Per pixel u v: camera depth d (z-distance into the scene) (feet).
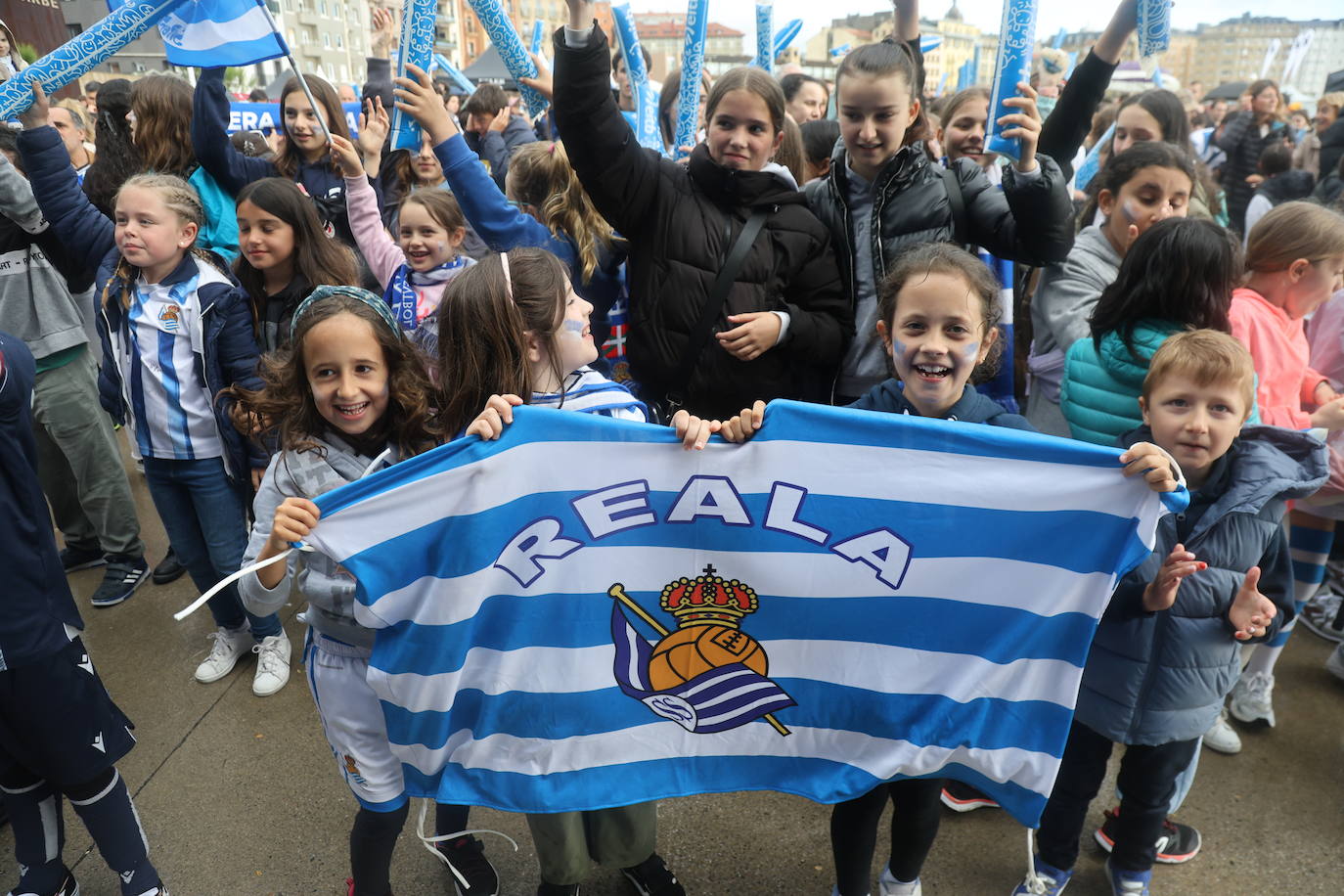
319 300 6.06
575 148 8.11
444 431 6.29
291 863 8.10
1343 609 11.26
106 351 10.21
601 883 7.79
